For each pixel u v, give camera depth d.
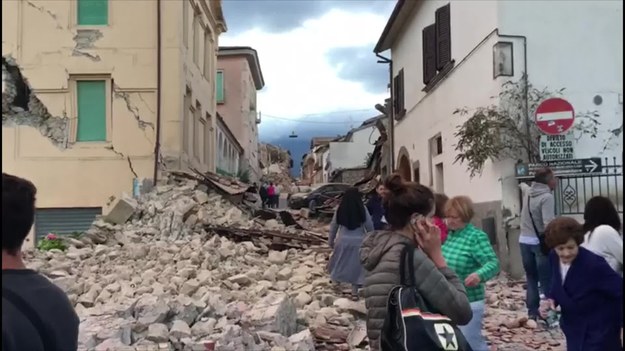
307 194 30.80
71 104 16.56
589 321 4.33
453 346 3.16
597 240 4.93
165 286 8.36
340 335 6.98
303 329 7.17
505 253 11.28
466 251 4.91
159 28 16.70
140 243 12.14
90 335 5.50
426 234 3.49
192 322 6.30
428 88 16.72
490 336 7.34
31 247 13.87
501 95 11.48
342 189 28.45
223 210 15.64
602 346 4.27
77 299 7.87
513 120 11.40
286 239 13.66
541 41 11.62
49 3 16.66
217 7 23.52
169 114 16.62
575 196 11.14
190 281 8.41
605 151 11.43
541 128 10.98
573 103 11.56
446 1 15.02
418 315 3.22
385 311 3.39
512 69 11.54
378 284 3.43
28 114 16.39
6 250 2.28
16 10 16.52
